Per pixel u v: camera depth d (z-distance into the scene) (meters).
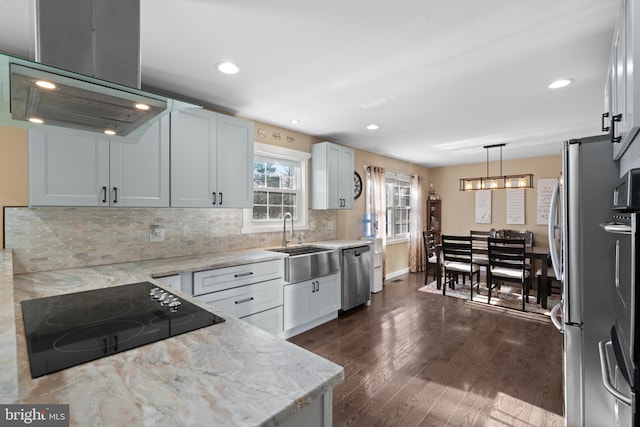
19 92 1.09
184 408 0.62
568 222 1.64
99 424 0.57
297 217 4.14
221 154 2.86
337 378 0.76
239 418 0.59
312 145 4.26
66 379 0.73
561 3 1.55
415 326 3.49
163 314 1.20
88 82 1.04
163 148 2.47
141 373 0.76
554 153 5.50
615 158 1.48
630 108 0.94
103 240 2.40
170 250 2.80
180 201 2.56
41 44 1.07
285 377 0.75
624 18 1.07
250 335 1.00
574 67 2.24
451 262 4.96
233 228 3.31
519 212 6.06
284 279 3.10
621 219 1.29
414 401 2.11
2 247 1.99
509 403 2.09
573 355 1.63
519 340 3.09
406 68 2.28
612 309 1.54
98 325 1.08
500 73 2.34
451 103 2.98
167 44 1.95
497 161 6.36
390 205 6.20
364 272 4.20
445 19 1.70
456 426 1.86
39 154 1.91
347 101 2.94
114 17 1.19
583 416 1.61
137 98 1.19
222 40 1.91
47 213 2.15
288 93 2.76
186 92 2.72
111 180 2.20
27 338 0.97
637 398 0.93
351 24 1.74
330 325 3.53
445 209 7.04
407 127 3.86
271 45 1.97
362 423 1.89
